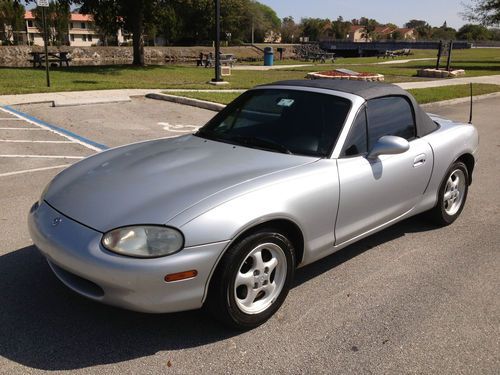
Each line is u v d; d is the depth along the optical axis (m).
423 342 3.13
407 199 4.32
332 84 4.29
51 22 78.56
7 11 75.88
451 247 4.60
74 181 3.51
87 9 28.67
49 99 12.51
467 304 3.60
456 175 5.06
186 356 2.94
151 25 31.92
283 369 2.85
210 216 2.88
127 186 3.24
